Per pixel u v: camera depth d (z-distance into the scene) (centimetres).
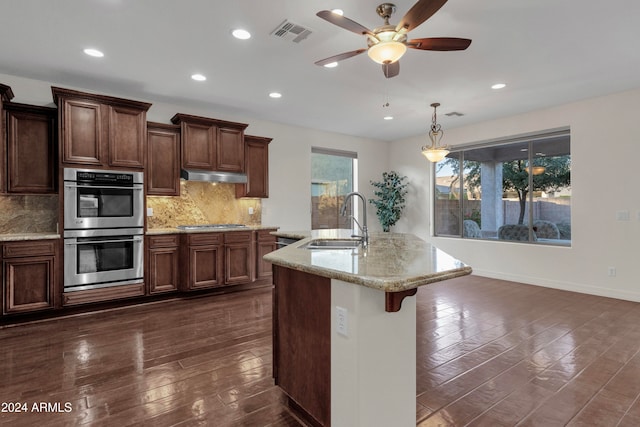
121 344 287
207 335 308
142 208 396
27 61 330
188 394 211
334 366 159
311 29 274
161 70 353
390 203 655
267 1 236
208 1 236
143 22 262
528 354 268
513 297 434
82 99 359
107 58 325
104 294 371
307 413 185
